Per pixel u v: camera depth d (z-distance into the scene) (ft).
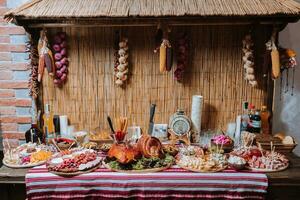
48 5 6.35
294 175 5.67
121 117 7.05
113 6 6.28
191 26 7.18
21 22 6.23
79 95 7.43
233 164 5.78
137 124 7.58
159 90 7.46
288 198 5.97
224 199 5.69
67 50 7.22
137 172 5.67
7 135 7.46
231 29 7.22
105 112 7.52
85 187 5.61
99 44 7.23
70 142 6.80
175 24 6.43
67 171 5.59
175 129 7.06
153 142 6.23
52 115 7.23
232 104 7.55
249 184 5.61
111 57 7.29
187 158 6.03
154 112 7.38
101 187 5.62
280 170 5.83
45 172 5.69
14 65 7.16
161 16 6.01
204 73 7.42
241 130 7.18
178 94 7.48
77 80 7.36
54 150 6.63
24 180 5.69
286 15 6.05
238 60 7.37
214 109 7.57
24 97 7.31
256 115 7.16
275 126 7.97
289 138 6.77
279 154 6.37
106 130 7.57
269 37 7.20
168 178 5.59
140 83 7.41
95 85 7.41
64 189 5.61
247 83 7.45
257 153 6.27
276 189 5.94
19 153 6.36
